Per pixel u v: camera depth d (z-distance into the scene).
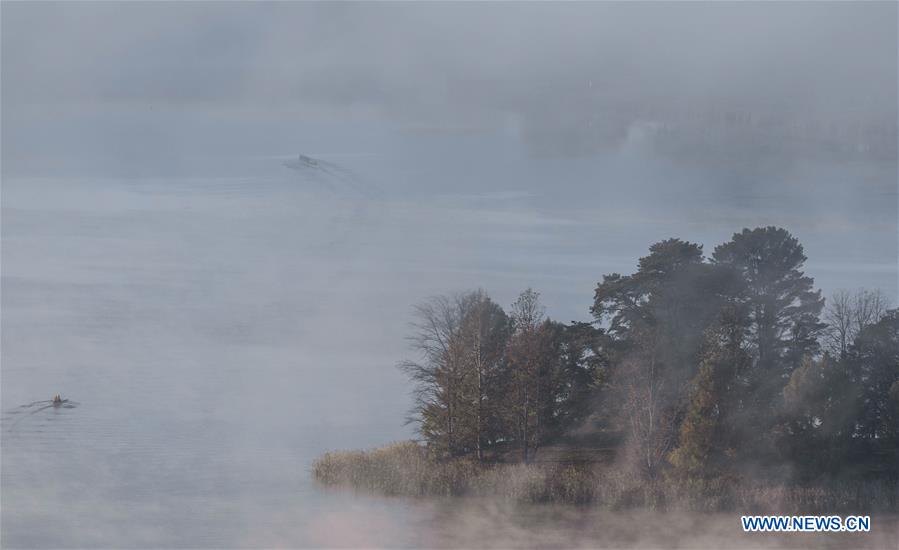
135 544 111.06
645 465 124.00
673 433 124.25
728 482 118.19
